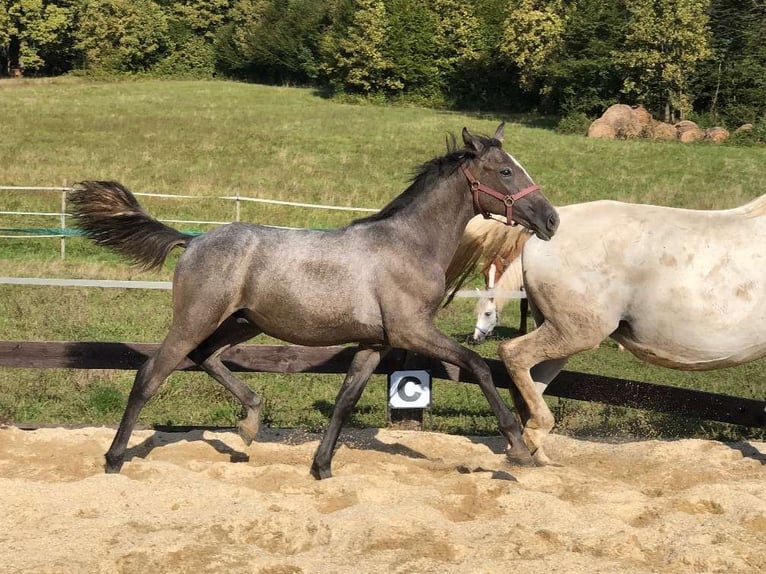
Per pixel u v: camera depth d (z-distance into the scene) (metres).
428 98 49.81
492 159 5.79
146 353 7.23
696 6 36.88
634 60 37.22
